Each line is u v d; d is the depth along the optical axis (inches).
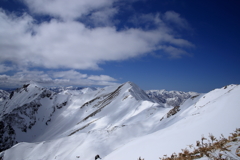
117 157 527.5
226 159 233.8
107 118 3629.4
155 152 409.4
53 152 1870.1
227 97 575.5
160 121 2065.7
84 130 3432.6
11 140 6461.6
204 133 390.9
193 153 308.3
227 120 400.2
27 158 1989.4
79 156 1403.8
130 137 1648.6
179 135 457.7
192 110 1549.0
